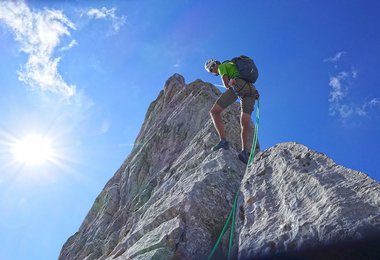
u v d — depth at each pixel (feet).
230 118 16.78
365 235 6.07
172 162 16.85
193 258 8.72
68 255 16.94
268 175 9.71
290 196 8.21
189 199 10.11
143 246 9.19
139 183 18.16
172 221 9.64
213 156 12.83
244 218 8.74
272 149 10.82
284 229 7.31
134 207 15.39
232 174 11.57
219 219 9.89
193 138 17.21
